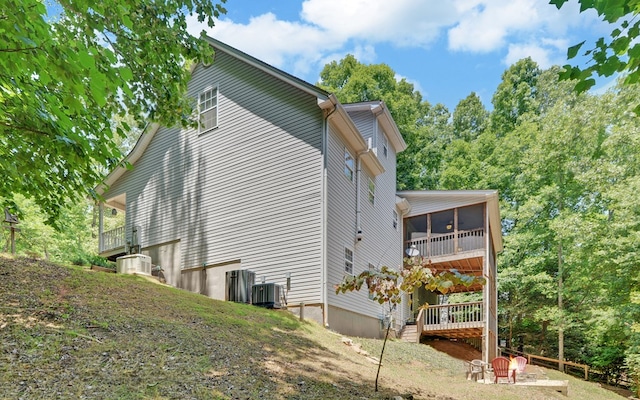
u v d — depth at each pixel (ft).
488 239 53.47
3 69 11.20
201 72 48.55
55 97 13.16
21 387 12.85
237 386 16.47
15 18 9.26
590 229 57.82
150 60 21.43
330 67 95.40
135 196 53.52
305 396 17.22
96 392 13.42
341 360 25.70
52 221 18.28
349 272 41.57
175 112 24.89
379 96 85.05
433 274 20.31
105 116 16.78
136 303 24.56
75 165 15.16
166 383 15.15
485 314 50.49
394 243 56.85
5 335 16.24
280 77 40.65
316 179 37.88
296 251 38.01
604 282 57.52
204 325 23.84
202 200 46.01
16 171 13.85
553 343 79.05
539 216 74.28
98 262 77.25
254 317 29.68
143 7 20.02
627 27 11.12
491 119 106.63
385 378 24.50
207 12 22.44
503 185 87.92
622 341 59.11
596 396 41.47
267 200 40.75
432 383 28.32
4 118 12.49
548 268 73.77
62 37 11.48
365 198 47.65
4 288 21.21
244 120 43.80
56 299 21.45
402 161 92.27
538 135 76.79
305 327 31.71
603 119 63.77
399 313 55.67
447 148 101.60
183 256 46.39
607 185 57.57
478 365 37.68
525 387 34.14
